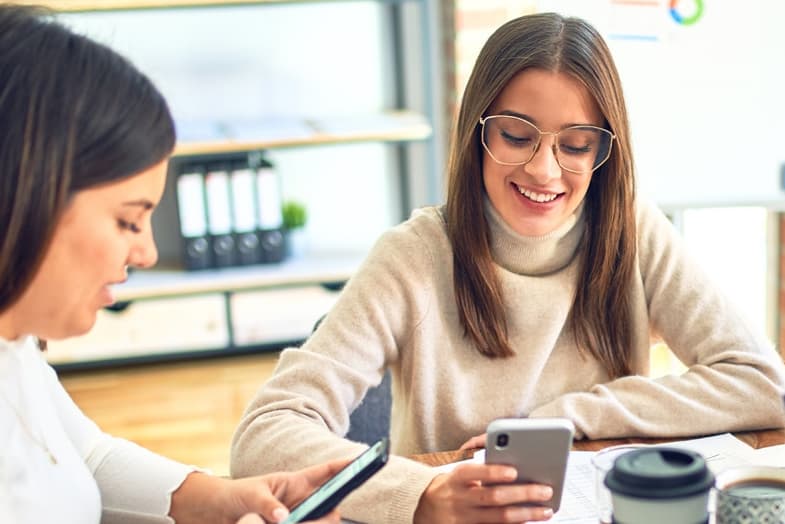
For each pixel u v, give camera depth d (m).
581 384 1.79
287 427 1.51
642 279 1.81
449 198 1.73
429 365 1.73
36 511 1.15
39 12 1.05
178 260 4.22
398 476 1.36
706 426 1.60
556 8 2.73
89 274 1.05
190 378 3.96
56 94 0.99
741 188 2.82
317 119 4.21
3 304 1.03
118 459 1.41
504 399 1.74
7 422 1.14
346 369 1.64
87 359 4.04
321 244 4.40
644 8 2.72
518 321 1.73
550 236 1.70
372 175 4.38
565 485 1.39
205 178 3.96
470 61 3.57
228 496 1.34
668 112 2.78
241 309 4.11
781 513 1.09
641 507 1.02
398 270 1.71
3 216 0.98
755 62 2.75
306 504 1.15
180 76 4.18
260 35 4.21
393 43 4.28
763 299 3.14
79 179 1.01
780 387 1.64
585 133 1.62
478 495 1.22
